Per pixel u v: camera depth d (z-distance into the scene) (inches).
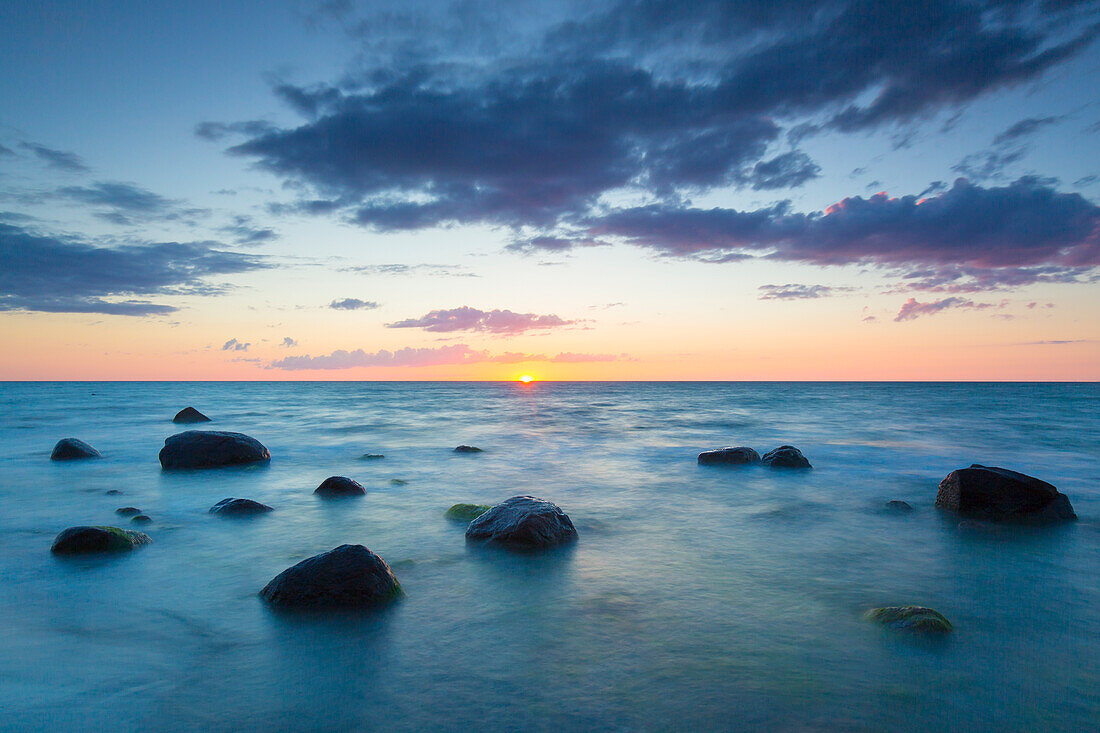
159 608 237.8
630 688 176.6
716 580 275.9
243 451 636.1
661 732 154.6
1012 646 208.2
